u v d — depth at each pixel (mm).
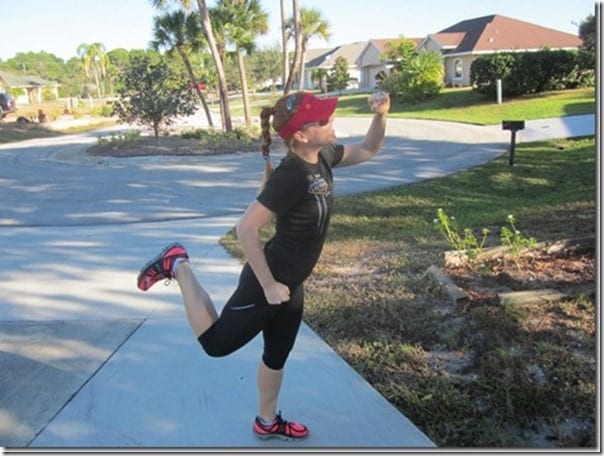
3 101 40938
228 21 23656
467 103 30172
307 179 2271
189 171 14055
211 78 55250
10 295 5035
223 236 6969
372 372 3305
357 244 6074
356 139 20766
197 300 2447
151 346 3848
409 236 6258
